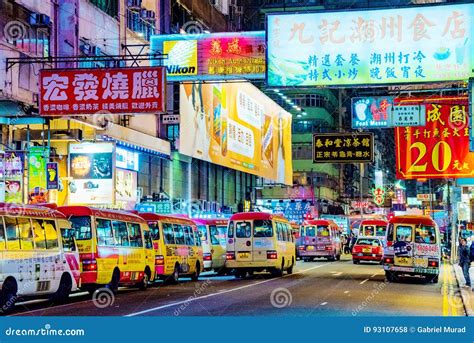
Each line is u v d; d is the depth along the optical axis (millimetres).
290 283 31141
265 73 28828
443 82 27797
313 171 99812
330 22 28484
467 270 30188
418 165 37750
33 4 32844
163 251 30719
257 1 96812
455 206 52625
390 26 28062
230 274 41438
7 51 30375
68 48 35656
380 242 52719
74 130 34281
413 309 20688
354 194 121438
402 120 34312
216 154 52906
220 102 53875
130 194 42125
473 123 26984
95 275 24109
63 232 22078
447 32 27703
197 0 57969
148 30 47500
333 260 60562
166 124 46938
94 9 38719
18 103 29609
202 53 31797
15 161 30609
